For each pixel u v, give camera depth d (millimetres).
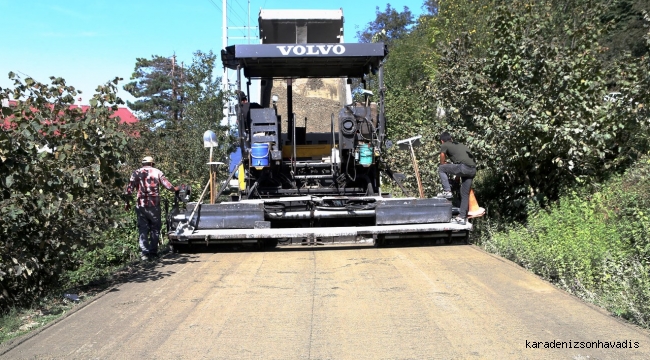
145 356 4586
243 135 9562
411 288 6359
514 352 4512
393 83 21797
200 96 15719
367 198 9227
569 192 9305
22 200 6180
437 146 11742
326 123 11570
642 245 6684
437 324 5180
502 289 6246
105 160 6957
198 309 5781
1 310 6191
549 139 8844
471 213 9203
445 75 10477
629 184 8781
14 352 4730
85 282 7816
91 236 7602
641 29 19203
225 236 8500
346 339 4863
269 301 5992
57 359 4566
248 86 10742
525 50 8984
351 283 6648
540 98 8789
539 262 7117
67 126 6527
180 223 8758
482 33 17219
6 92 6297
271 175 9844
